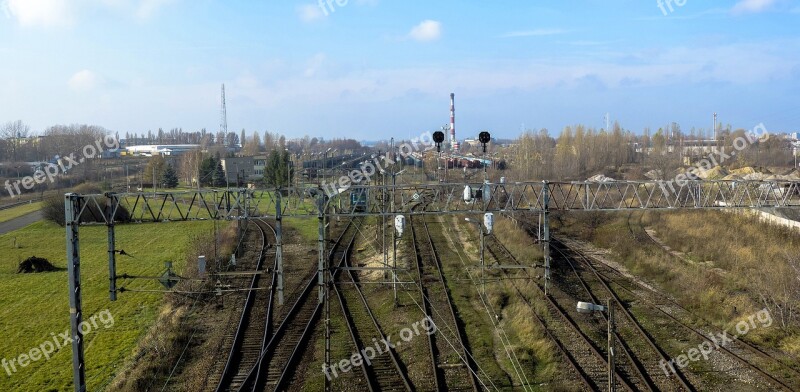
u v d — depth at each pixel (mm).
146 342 24453
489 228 23328
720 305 27531
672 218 51750
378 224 46562
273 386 19734
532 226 50781
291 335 24625
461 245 43250
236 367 21438
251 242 47156
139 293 33531
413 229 49625
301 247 45312
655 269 35250
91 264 43000
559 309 26875
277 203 19391
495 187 26812
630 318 26156
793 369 20078
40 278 38656
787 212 46656
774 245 38250
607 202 58969
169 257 44406
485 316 26656
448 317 26219
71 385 21359
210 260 37125
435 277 33344
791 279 28422
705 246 40719
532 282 30594
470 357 21641
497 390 19109
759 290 27969
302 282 33656
